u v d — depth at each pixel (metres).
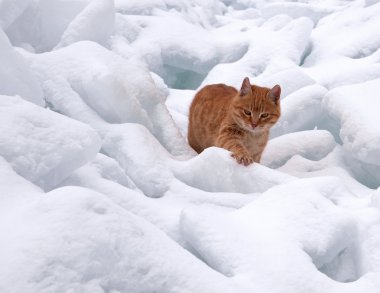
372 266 2.92
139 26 9.47
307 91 6.36
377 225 3.18
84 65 5.11
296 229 3.03
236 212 3.28
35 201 2.39
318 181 3.65
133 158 4.29
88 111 4.89
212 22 13.04
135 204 3.39
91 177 3.54
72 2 7.57
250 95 5.24
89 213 2.30
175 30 9.52
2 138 2.99
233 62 9.56
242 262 2.69
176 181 4.18
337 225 3.11
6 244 2.12
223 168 4.29
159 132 5.14
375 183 5.44
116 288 2.18
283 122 6.20
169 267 2.30
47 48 7.46
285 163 5.61
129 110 4.94
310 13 12.37
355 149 5.12
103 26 7.37
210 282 2.31
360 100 5.55
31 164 3.01
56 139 3.17
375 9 10.45
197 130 5.87
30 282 1.99
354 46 9.30
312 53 9.77
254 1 17.30
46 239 2.13
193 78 9.77
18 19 7.04
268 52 9.12
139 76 5.21
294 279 2.58
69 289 2.03
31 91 4.43
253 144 5.39
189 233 3.01
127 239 2.29
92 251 2.17
